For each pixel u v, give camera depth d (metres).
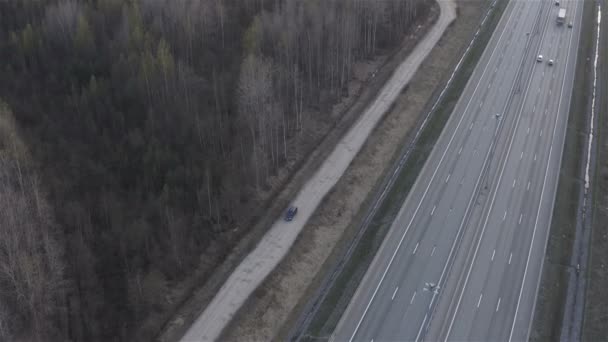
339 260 83.75
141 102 98.81
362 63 131.50
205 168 89.75
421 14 150.38
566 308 76.38
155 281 75.81
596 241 87.44
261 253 84.38
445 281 79.06
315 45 118.69
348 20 120.00
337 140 106.88
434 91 122.19
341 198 94.38
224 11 121.25
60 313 68.69
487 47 139.12
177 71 105.44
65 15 110.12
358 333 72.56
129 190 85.81
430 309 75.19
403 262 82.12
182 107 98.94
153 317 74.31
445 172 99.31
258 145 97.44
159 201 83.06
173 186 86.75
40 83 101.38
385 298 76.88
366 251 84.38
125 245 77.81
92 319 70.94
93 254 77.00
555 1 160.88
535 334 71.94
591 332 73.44
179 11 115.12
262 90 95.06
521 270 80.69
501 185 96.31
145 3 117.88
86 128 92.31
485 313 74.50
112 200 81.75
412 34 143.00
